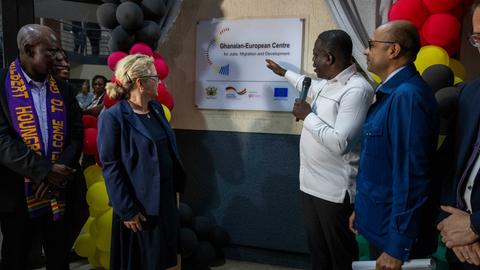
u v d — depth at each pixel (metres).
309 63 2.50
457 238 1.08
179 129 2.84
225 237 2.75
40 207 1.82
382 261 1.31
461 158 1.16
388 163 1.36
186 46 2.75
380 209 1.38
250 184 2.73
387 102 1.35
